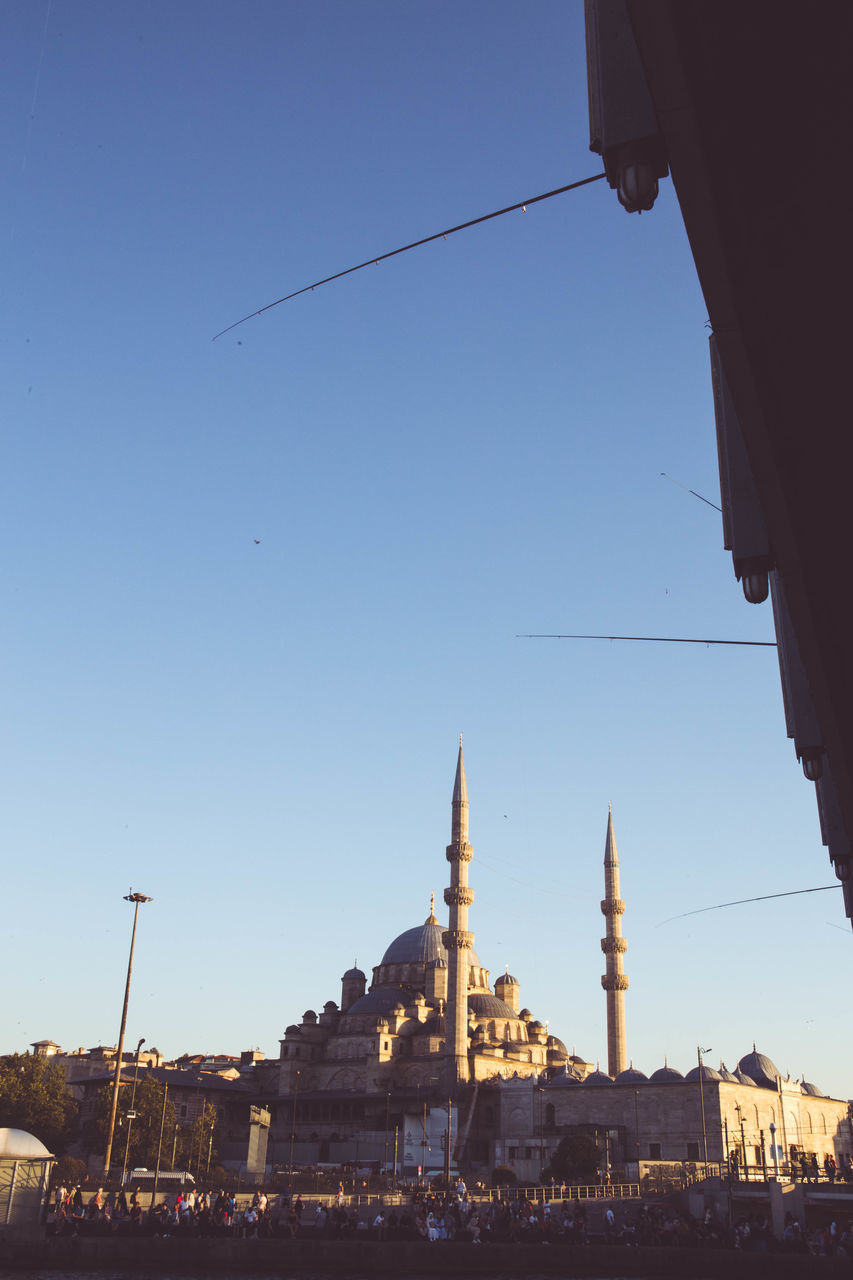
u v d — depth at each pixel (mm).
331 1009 187375
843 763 22359
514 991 197125
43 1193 64438
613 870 175125
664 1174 115688
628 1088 147625
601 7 12648
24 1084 128500
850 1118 179375
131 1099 136625
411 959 191750
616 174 12375
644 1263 67625
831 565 16859
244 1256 64000
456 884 157125
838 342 12633
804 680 27750
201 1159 140500
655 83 9984
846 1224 87938
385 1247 65438
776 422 14133
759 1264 66750
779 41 9562
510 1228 72875
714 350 23078
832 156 10523
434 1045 168875
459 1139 147625
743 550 20875
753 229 11352
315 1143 156625
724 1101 141250
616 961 169250
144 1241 63750
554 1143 146375
